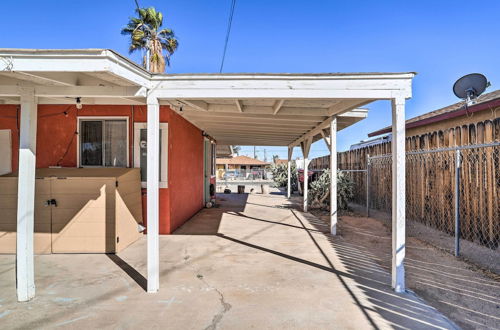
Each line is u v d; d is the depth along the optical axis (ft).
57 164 19.51
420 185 23.12
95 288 11.18
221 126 27.14
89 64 8.89
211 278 12.09
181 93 11.03
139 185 18.88
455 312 9.60
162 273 12.62
